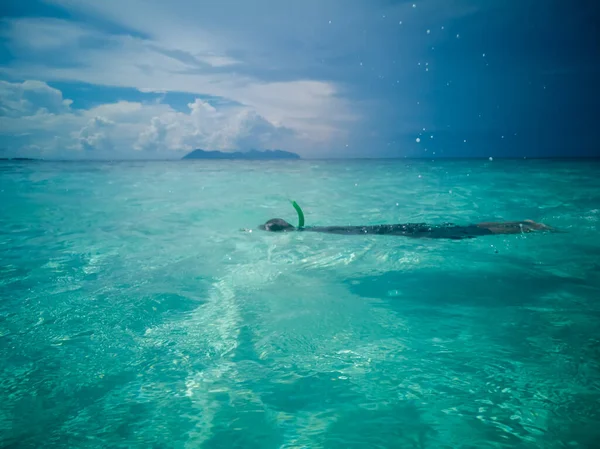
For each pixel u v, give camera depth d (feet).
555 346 5.75
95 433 4.07
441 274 9.53
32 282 9.18
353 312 7.23
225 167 74.23
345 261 10.78
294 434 4.01
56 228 16.12
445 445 3.77
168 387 4.93
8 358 5.67
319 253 11.62
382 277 9.37
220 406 4.52
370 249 11.96
